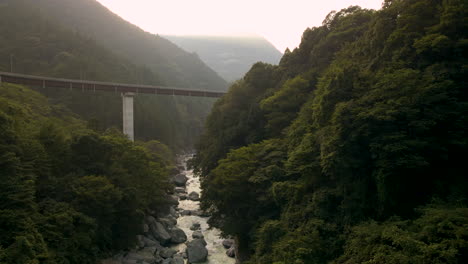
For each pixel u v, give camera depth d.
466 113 20.36
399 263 16.16
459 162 21.25
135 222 38.88
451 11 23.05
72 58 116.44
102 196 31.89
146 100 131.12
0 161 23.88
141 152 45.84
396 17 30.34
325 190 25.66
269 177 32.97
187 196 66.25
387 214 21.72
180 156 123.62
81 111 97.19
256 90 59.41
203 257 38.00
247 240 37.03
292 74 53.41
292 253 22.31
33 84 79.56
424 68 23.69
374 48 31.14
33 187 26.59
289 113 43.88
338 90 26.44
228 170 36.72
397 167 20.33
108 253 35.44
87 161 35.53
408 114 20.28
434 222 17.12
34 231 24.12
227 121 57.44
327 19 54.62
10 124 27.72
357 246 19.84
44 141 33.19
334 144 23.14
